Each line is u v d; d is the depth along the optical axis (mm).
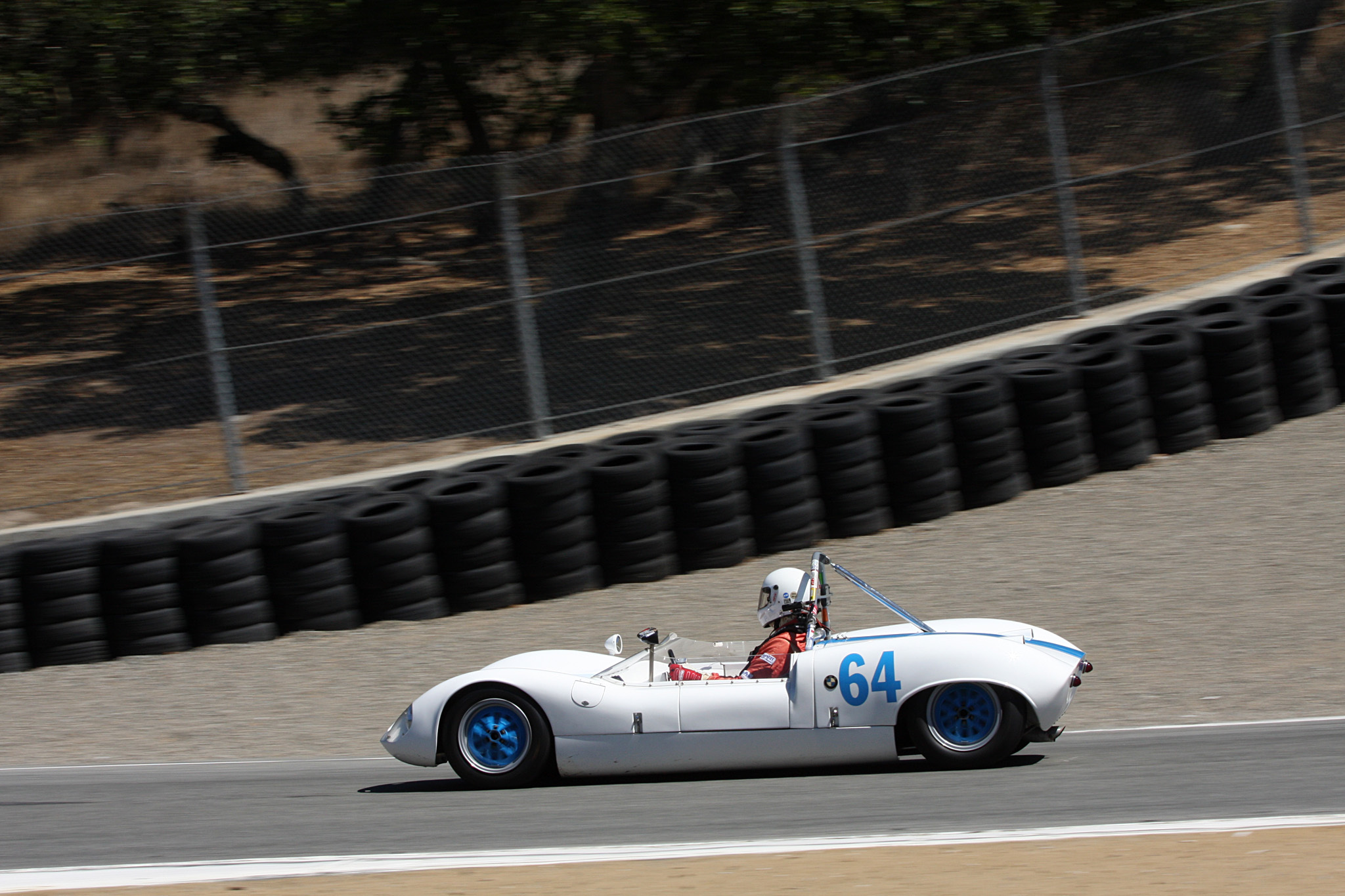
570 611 29469
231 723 24453
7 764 22859
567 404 38062
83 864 15758
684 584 30375
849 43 39375
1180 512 30625
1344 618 24469
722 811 16344
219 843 16375
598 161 41250
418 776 19844
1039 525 31047
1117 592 26984
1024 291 41000
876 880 13039
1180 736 19281
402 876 14211
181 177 64938
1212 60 41062
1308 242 40500
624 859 14359
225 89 53344
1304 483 31141
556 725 18078
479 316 43625
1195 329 34688
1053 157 38219
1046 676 17312
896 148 41719
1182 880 12578
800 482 31594
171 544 29484
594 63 43531
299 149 69188
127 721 25125
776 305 42000
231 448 34406
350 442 37281
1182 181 44438
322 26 42406
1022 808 15641
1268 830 14109
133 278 54312
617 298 42812
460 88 45281
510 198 35469
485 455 35125
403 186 44906
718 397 37438
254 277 50938
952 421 32469
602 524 30703
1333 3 44344
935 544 30828
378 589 29891
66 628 29016
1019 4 40188
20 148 53875
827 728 17578
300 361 43375
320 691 25984
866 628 26500
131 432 39875
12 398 43062
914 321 40281
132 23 46781
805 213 36438
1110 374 33531
